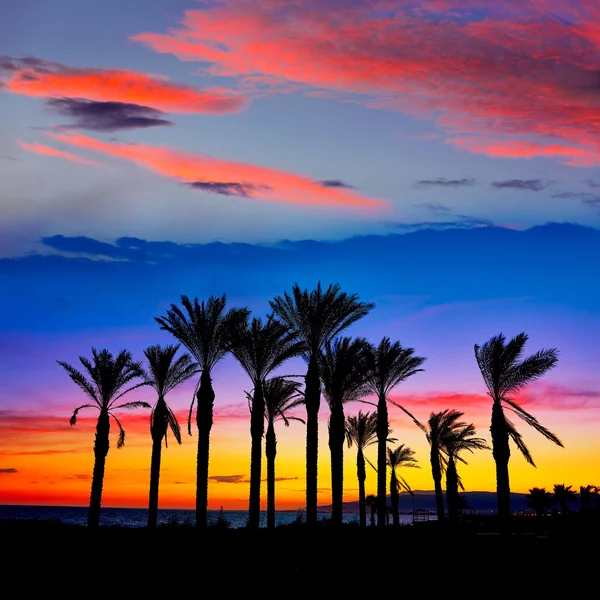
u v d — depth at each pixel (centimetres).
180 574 2609
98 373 4569
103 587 2375
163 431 4588
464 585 2475
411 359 4894
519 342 4169
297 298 3934
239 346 3972
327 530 4362
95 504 4428
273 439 5128
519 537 4069
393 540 3847
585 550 3172
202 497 3828
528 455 4159
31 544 3164
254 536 3759
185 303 3991
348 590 2386
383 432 4872
